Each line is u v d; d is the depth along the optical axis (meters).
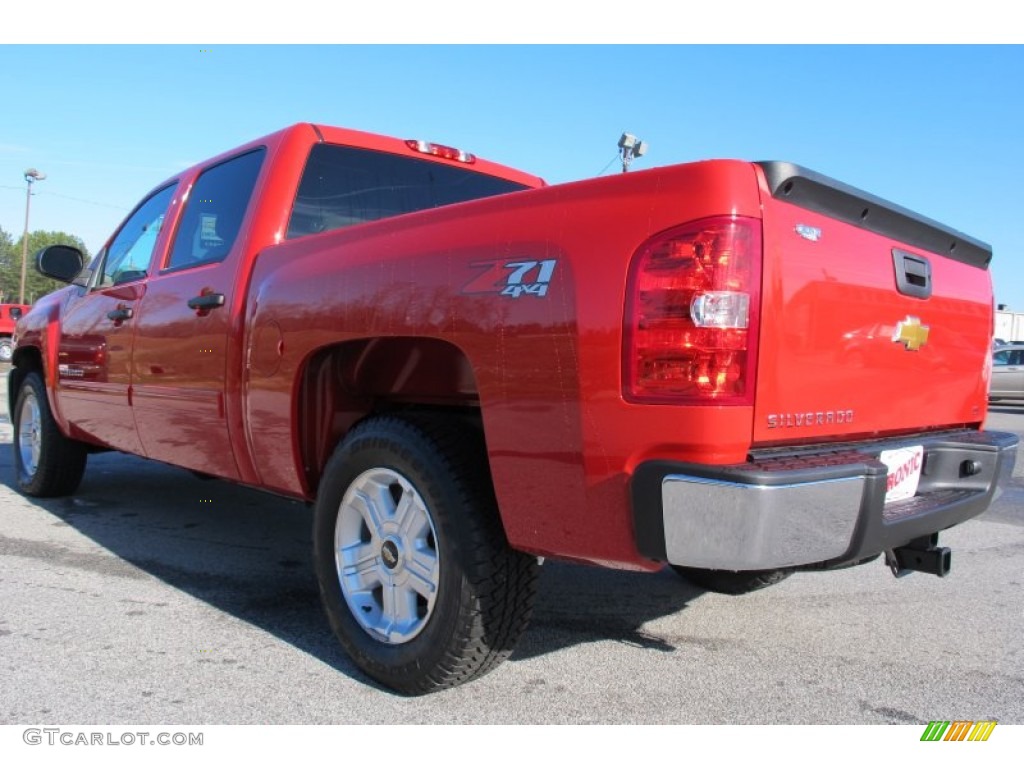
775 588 4.30
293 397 3.24
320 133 3.93
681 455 2.17
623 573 4.52
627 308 2.23
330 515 3.09
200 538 5.00
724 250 2.16
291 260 3.36
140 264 4.73
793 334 2.34
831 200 2.51
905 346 2.88
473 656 2.68
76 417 5.21
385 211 4.14
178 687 2.89
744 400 2.19
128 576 4.19
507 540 2.60
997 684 3.11
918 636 3.61
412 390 3.14
